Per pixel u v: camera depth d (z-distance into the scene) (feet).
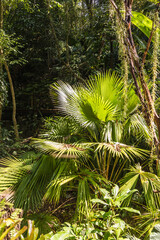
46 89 23.34
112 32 17.11
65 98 8.75
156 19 3.87
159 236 5.74
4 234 3.28
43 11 21.27
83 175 7.53
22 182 7.39
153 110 3.91
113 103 8.30
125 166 9.96
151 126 3.96
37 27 22.11
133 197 8.70
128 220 7.88
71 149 6.89
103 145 7.34
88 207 6.56
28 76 25.39
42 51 24.49
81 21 19.24
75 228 5.01
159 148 4.06
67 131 9.39
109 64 21.38
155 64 4.05
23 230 3.32
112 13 4.32
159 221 6.23
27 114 23.88
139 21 4.55
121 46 4.00
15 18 22.31
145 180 6.93
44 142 7.07
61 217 8.90
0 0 15.11
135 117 8.11
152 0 4.83
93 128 8.20
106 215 4.79
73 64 20.62
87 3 19.58
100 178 7.27
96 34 18.85
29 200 7.17
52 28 19.61
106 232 4.62
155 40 3.92
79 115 8.25
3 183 7.55
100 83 8.75
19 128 22.41
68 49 21.89
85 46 22.56
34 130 22.04
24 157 10.24
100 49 20.13
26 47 24.25
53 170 7.86
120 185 7.69
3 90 16.07
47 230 6.66
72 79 20.30
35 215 7.47
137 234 7.04
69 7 18.69
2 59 14.98
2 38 14.24
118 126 8.05
